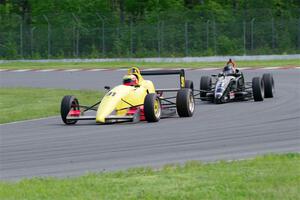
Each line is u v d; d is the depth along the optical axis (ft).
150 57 462.60
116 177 80.23
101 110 141.18
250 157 97.40
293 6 584.81
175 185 73.46
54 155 106.52
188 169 84.07
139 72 154.30
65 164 97.60
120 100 142.10
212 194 68.44
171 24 493.77
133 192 70.69
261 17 499.92
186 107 152.66
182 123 142.61
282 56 433.07
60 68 385.91
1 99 218.38
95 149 111.24
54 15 556.10
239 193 68.44
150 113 143.02
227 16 500.74
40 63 448.65
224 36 464.65
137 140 119.75
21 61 467.93
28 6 629.92
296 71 310.65
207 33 455.63
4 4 641.81
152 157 101.19
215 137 120.98
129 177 79.82
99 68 378.12
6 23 522.47
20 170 93.97
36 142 122.72
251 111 164.45
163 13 517.96
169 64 400.06
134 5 609.01
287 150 103.60
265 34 460.55
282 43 458.91
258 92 187.93
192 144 113.29
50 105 195.72
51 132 136.56
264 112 161.48
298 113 156.97
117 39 476.54
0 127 150.51
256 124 138.51
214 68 351.25
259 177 76.18
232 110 168.04
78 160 100.73
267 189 69.72
